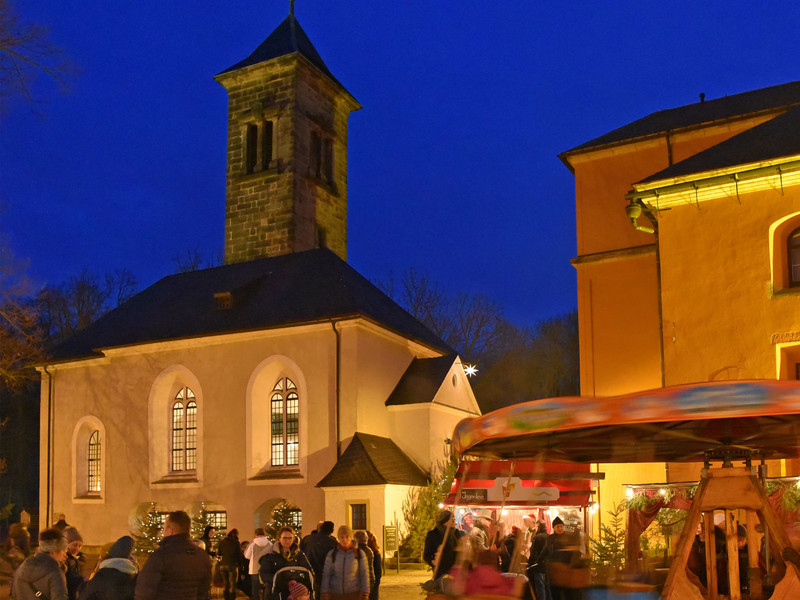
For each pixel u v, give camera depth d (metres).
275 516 31.47
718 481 6.60
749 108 26.06
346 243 46.53
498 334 68.25
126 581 8.66
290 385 33.69
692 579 7.02
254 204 42.94
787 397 5.50
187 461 35.28
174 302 39.62
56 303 67.62
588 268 26.06
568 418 6.07
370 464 30.08
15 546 12.82
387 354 34.38
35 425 61.81
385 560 28.67
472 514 20.03
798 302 17.81
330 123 46.03
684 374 18.73
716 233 18.91
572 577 10.83
